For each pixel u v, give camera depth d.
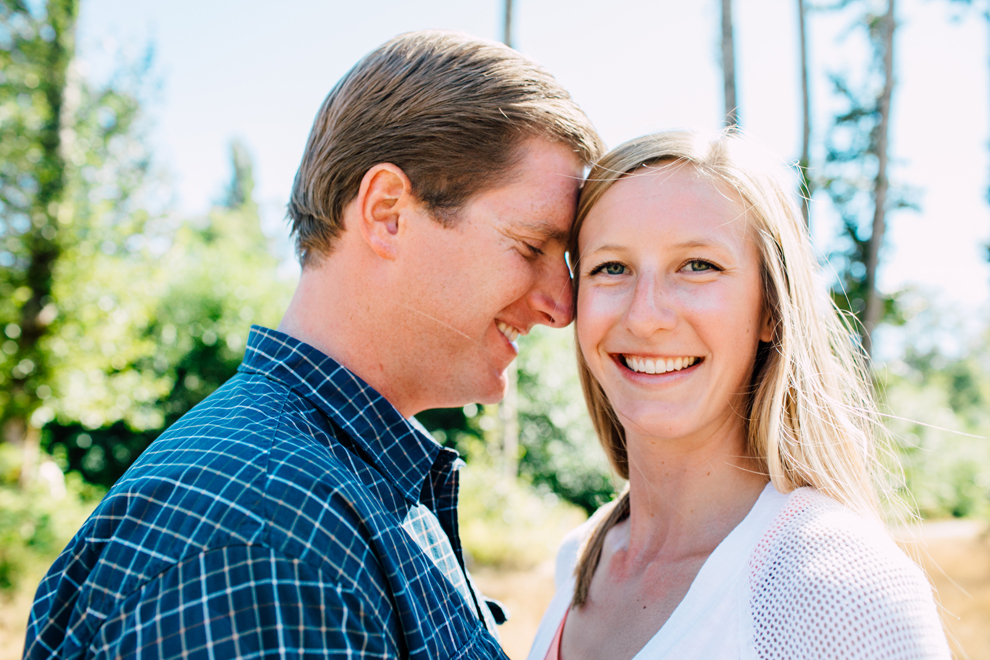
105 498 1.12
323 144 1.47
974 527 11.37
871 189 11.00
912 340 38.19
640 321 1.37
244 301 14.20
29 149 8.63
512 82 1.47
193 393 13.59
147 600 0.93
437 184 1.42
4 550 6.60
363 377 1.47
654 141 1.43
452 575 1.39
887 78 10.78
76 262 8.68
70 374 8.88
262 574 0.95
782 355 1.38
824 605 1.04
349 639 0.97
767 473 1.45
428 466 1.41
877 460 1.57
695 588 1.26
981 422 19.34
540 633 1.74
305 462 1.09
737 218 1.39
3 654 4.87
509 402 10.06
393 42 1.48
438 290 1.45
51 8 8.91
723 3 9.23
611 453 1.93
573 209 1.55
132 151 9.40
